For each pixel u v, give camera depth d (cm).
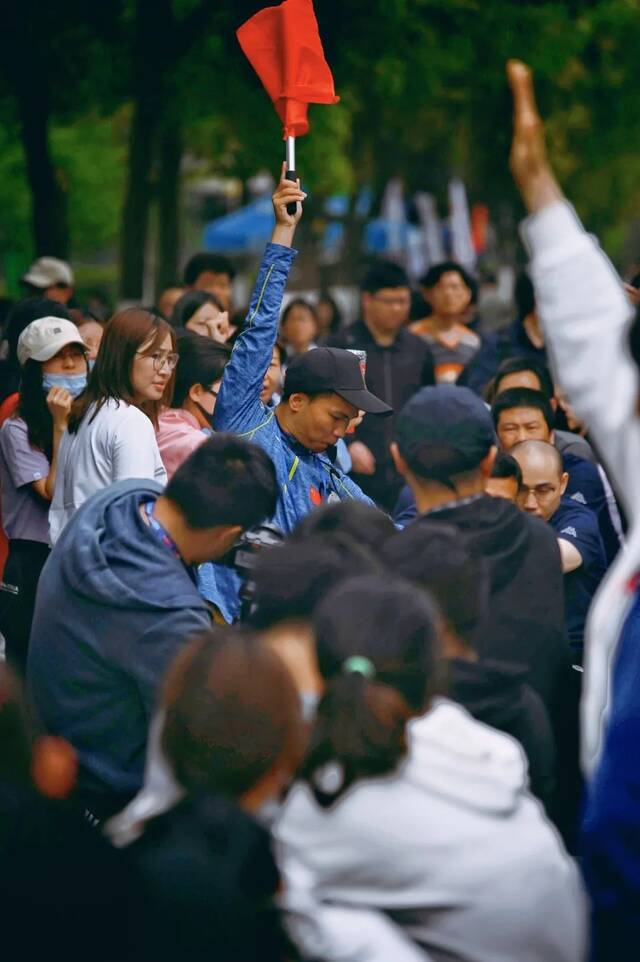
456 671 893
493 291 8344
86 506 1054
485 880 722
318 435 1370
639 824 756
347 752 718
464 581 879
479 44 4200
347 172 7256
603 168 8194
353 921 694
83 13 3719
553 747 930
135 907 659
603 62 5009
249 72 3962
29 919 654
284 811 730
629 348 753
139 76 3816
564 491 1566
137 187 4084
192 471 1016
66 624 1026
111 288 9638
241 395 1374
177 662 719
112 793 1028
